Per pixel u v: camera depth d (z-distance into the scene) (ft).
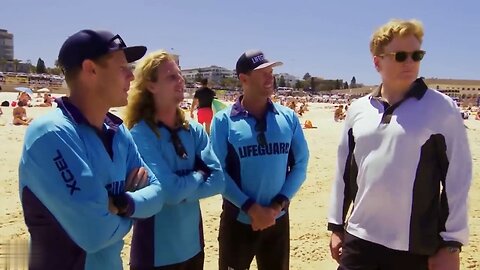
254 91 12.96
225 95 252.21
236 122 12.82
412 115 9.68
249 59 12.82
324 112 161.89
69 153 7.45
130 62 8.52
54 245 7.54
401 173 9.68
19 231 19.74
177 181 10.55
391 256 9.93
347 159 11.08
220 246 13.39
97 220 7.49
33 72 481.87
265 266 13.30
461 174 9.64
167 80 10.96
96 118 8.27
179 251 11.04
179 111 11.40
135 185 9.12
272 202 12.60
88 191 7.47
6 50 654.53
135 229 11.09
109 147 8.51
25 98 118.32
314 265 17.71
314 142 56.29
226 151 12.78
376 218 10.08
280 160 12.82
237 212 12.85
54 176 7.30
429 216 9.75
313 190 29.30
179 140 11.13
